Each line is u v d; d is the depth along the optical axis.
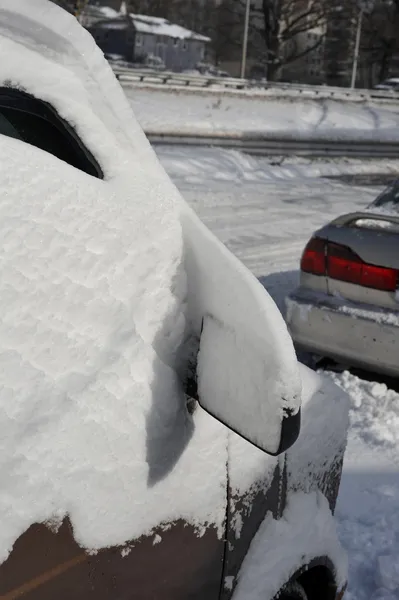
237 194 14.16
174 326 1.87
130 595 1.63
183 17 88.88
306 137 23.66
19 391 1.52
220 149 19.70
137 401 1.69
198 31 87.94
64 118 2.05
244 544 1.98
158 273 1.88
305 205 13.61
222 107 25.94
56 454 1.50
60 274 1.69
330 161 22.17
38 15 2.10
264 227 11.20
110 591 1.58
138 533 1.63
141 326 1.80
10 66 2.04
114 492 1.59
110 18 75.06
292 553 2.10
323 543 2.26
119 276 1.80
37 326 1.61
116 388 1.67
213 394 1.76
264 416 1.65
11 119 2.12
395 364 4.59
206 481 1.82
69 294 1.69
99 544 1.55
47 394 1.55
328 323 4.78
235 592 1.95
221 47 80.88
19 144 1.84
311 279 4.93
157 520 1.68
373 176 20.17
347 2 54.22
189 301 1.92
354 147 23.47
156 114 22.59
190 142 20.30
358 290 4.71
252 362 1.69
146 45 74.31
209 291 1.87
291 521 2.15
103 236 1.81
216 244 1.91
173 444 1.75
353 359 4.76
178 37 76.62
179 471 1.76
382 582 3.17
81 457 1.54
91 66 2.13
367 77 79.06
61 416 1.54
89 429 1.57
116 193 1.92
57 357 1.61
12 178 1.73
